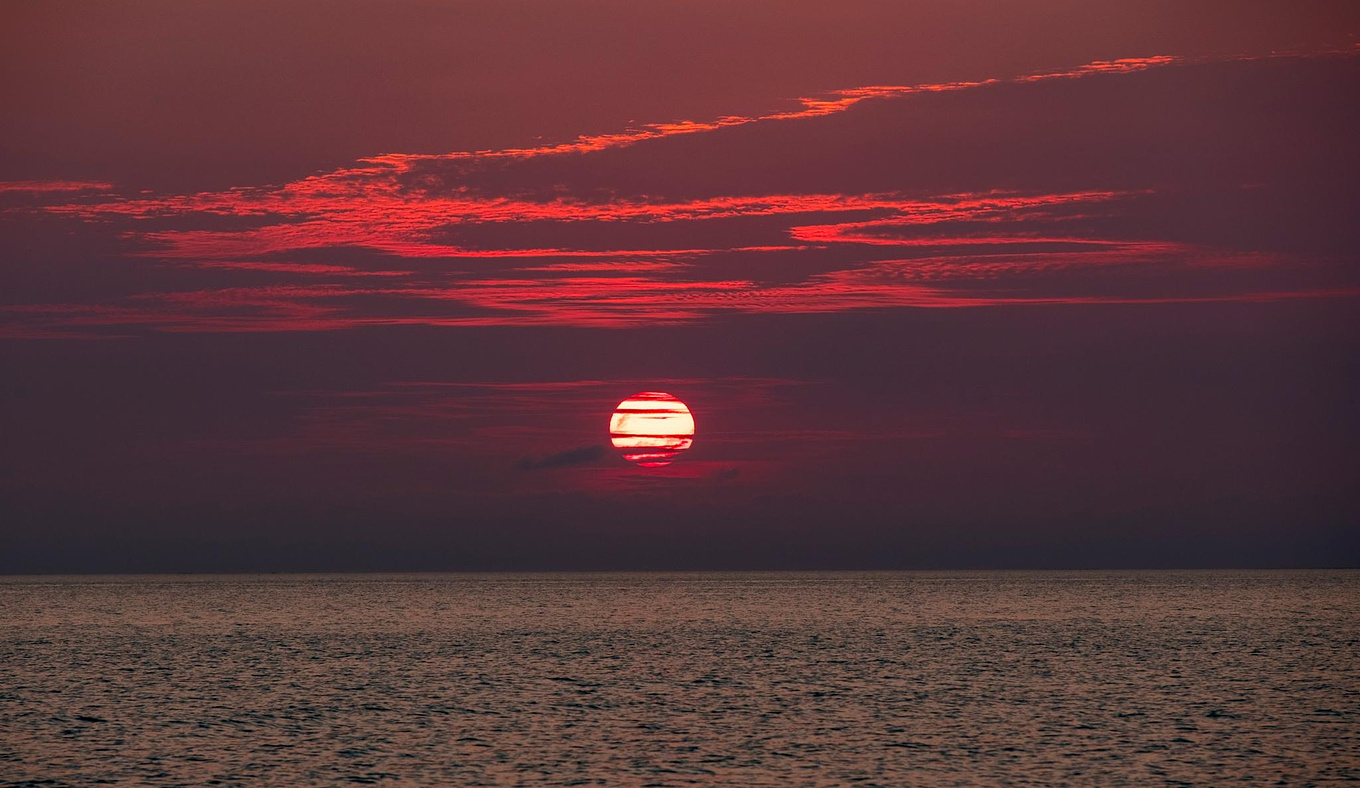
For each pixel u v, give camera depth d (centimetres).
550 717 14650
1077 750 12338
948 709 15238
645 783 10881
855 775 11169
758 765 11631
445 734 13400
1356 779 10956
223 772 11350
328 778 11094
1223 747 12481
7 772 11356
